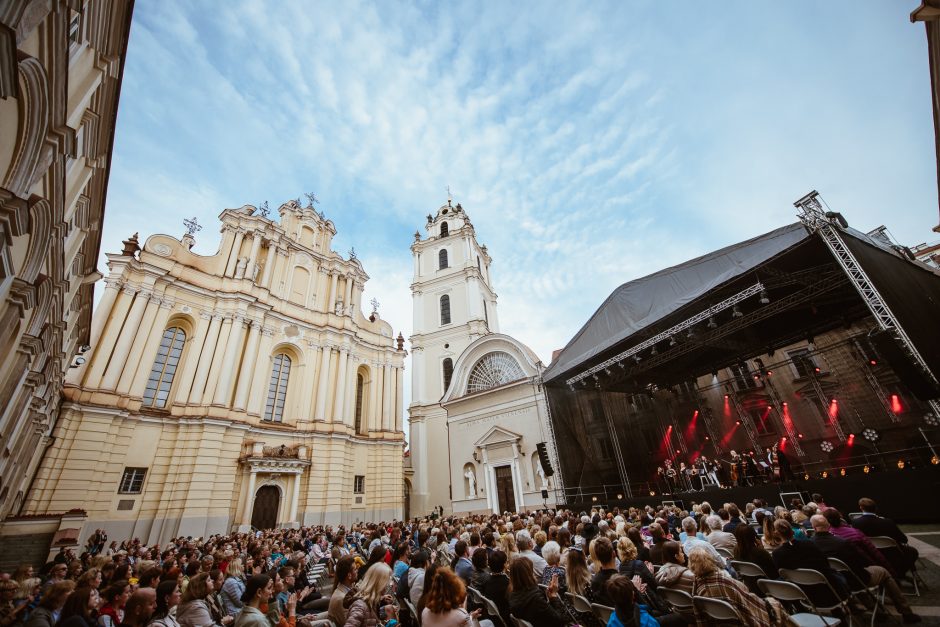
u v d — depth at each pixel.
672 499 17.27
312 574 13.30
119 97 9.95
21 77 4.62
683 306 15.72
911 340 10.18
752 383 26.31
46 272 8.56
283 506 26.61
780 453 17.20
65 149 6.59
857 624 5.75
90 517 19.72
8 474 11.69
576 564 6.08
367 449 33.75
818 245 13.34
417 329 43.47
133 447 22.23
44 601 5.01
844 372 23.08
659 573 5.76
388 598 7.39
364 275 39.84
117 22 8.23
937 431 19.31
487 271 51.38
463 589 3.91
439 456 36.41
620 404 26.42
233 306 28.44
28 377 9.39
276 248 33.16
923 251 28.23
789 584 5.04
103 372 22.00
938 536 9.92
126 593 6.03
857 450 21.38
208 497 23.16
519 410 25.89
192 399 24.95
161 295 25.73
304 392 31.16
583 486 21.70
